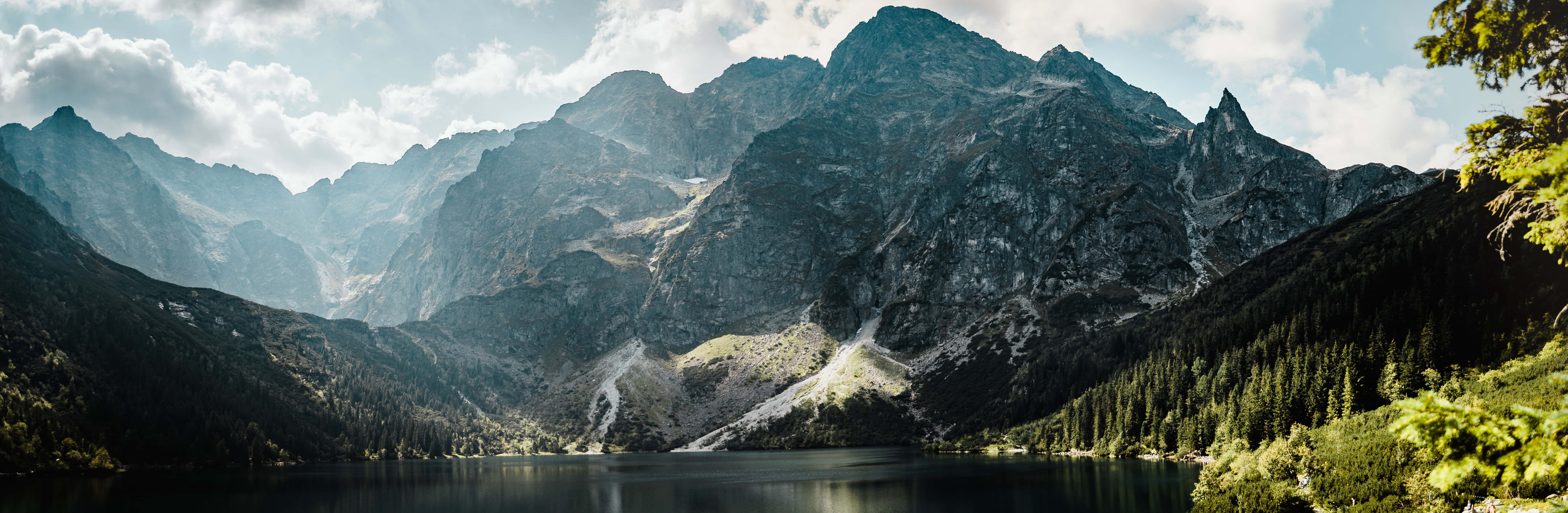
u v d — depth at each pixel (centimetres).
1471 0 3556
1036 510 13412
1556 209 2433
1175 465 19000
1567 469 1902
